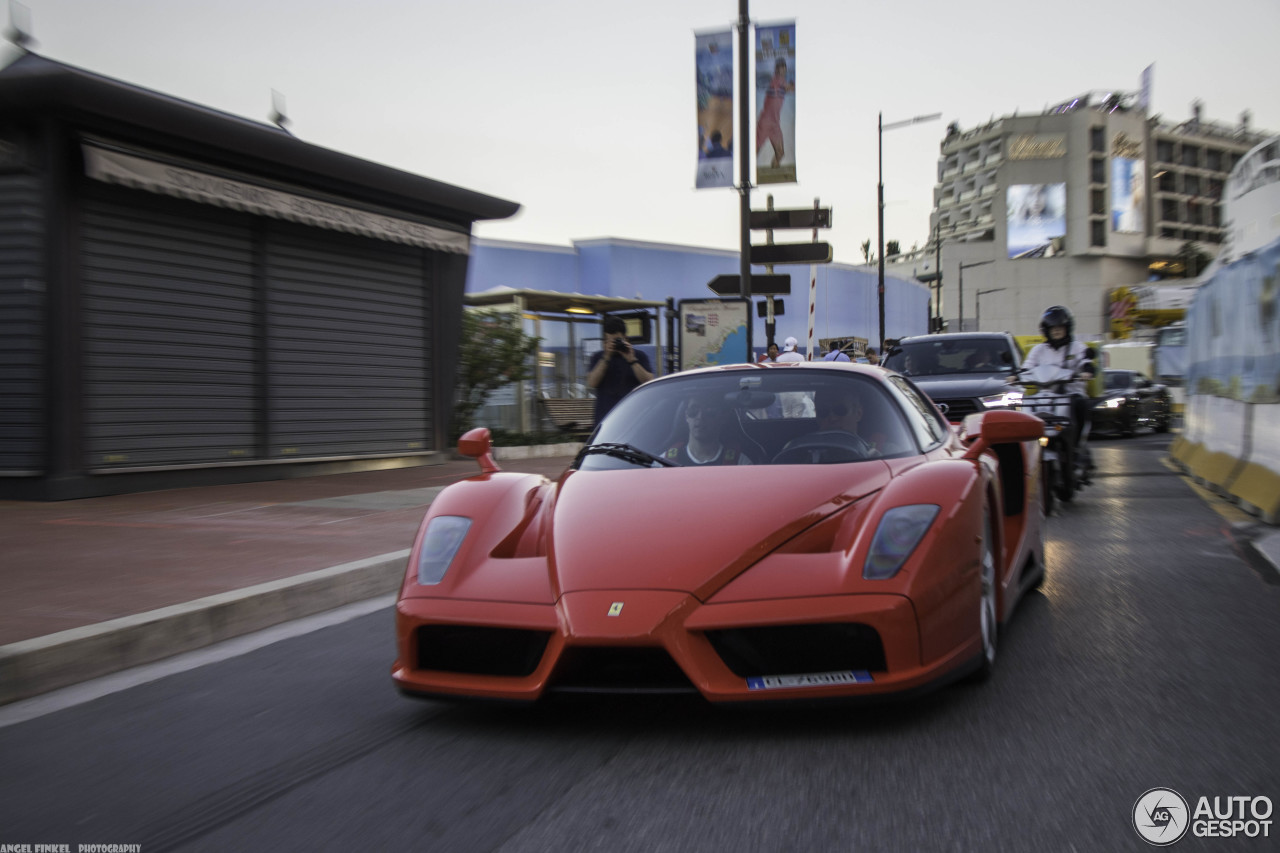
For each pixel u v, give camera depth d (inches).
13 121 346.6
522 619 113.8
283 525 291.9
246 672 157.8
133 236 376.8
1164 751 107.8
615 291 1235.9
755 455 148.3
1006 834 87.3
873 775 101.8
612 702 129.6
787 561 115.6
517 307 617.9
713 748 111.4
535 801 98.4
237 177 407.8
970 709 123.0
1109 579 213.3
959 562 120.0
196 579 207.3
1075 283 4458.7
